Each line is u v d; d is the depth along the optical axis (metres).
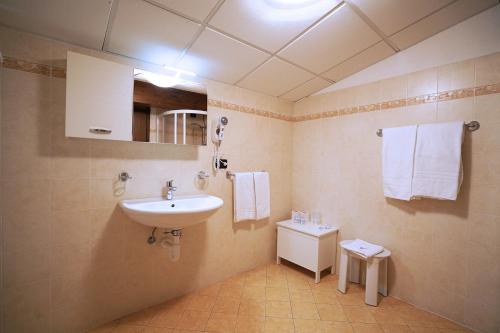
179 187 1.76
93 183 1.43
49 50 1.29
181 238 1.80
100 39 1.34
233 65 1.75
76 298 1.39
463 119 1.52
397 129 1.74
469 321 1.50
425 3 1.30
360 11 1.32
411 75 1.73
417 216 1.72
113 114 1.39
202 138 1.78
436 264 1.63
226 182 2.05
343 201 2.16
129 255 1.56
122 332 1.42
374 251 1.74
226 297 1.80
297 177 2.55
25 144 1.23
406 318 1.59
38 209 1.27
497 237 1.41
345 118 2.13
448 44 1.57
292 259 2.23
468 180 1.50
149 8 1.15
